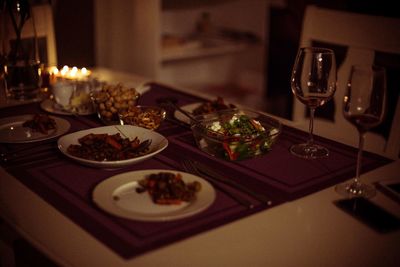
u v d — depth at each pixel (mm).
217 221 842
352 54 1555
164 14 3484
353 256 766
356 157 1113
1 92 1456
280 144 1175
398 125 1395
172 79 3756
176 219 839
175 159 1078
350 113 928
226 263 740
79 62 3049
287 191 951
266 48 3697
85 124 1287
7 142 1144
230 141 1050
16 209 877
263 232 816
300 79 1095
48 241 784
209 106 1324
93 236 795
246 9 3723
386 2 2350
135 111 1234
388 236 818
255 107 3541
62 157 1088
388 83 2121
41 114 1352
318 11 1626
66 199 911
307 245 789
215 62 3951
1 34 1398
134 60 3164
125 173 976
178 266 730
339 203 899
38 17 1713
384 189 964
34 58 1445
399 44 1457
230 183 956
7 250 1073
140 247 767
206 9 3691
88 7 3006
